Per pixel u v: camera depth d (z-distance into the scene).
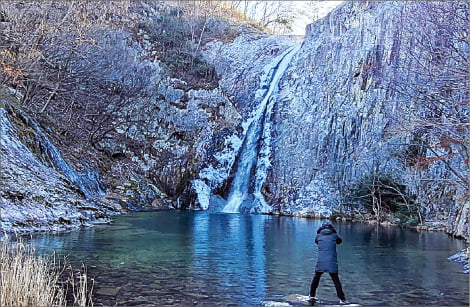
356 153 23.59
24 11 24.17
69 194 17.36
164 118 32.59
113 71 31.72
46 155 19.67
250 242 12.91
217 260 9.85
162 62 36.47
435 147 17.69
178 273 8.37
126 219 19.66
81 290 6.51
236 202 28.75
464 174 15.77
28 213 13.83
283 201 25.98
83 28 26.62
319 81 28.66
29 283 5.61
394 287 7.50
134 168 29.72
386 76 20.89
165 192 29.78
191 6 49.09
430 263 9.83
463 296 6.91
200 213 25.39
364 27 26.69
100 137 29.25
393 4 24.62
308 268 9.07
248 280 7.90
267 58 38.16
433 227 17.17
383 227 18.25
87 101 29.39
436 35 16.34
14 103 20.59
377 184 20.55
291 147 27.64
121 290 6.98
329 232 6.87
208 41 42.66
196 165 30.41
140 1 45.22
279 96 31.25
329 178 24.41
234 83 36.41
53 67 26.00
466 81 12.43
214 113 33.34
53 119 26.47
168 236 13.98
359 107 24.61
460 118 13.67
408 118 20.23
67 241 12.03
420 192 19.27
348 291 7.20
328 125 26.03
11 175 14.93
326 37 30.44
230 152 31.47
